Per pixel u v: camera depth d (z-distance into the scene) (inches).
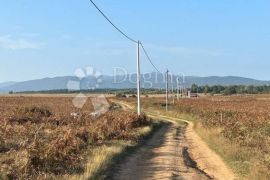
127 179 685.3
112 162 812.6
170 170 784.3
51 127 1401.3
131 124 1599.4
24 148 808.9
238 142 1043.3
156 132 1706.4
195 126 2066.9
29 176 593.6
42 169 639.1
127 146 1059.9
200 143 1317.7
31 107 2022.6
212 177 756.0
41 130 1243.2
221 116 1706.4
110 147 967.0
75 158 741.3
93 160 761.6
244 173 762.8
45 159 669.3
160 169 792.9
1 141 907.4
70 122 1558.8
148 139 1389.0
